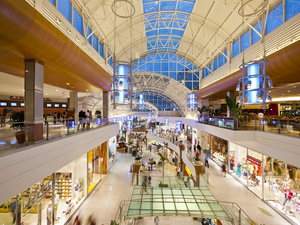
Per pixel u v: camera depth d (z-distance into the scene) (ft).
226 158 46.24
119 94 26.91
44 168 19.15
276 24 33.37
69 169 32.91
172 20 59.06
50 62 23.11
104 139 42.47
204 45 67.31
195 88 85.92
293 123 22.98
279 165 29.30
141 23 58.54
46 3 23.39
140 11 51.29
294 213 26.16
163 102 123.24
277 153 25.41
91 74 35.42
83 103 82.74
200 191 32.83
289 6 29.99
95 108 91.09
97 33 45.50
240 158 40.65
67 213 28.68
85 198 34.14
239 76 40.40
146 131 106.22
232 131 31.99
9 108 64.69
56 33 20.58
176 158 66.85
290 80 34.01
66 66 26.45
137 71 87.45
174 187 33.78
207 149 61.16
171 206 28.19
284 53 26.35
